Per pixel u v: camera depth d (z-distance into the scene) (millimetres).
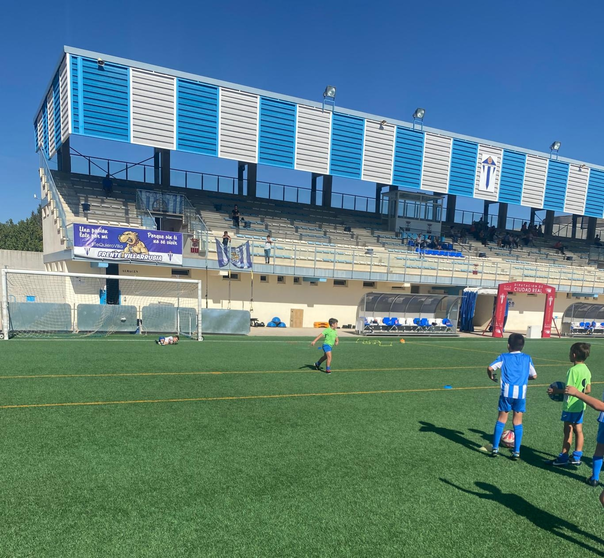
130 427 6715
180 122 23094
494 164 32469
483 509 4742
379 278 26062
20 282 21188
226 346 16016
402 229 34000
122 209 24719
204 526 4105
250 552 3754
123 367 11172
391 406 8695
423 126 29797
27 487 4703
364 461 5844
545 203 34906
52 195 22891
